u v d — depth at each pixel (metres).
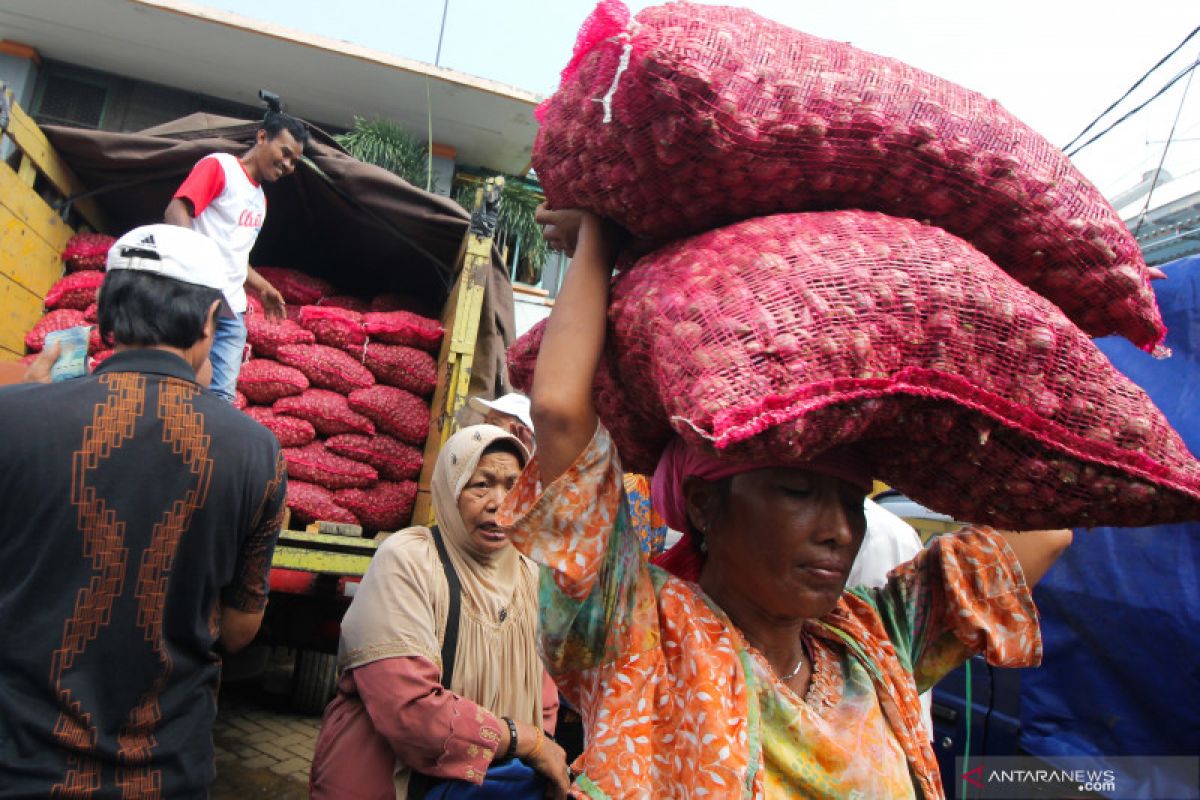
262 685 5.48
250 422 1.84
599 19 0.92
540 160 1.11
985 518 1.07
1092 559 2.90
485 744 1.87
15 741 1.47
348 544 3.61
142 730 1.60
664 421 1.12
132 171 4.53
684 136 0.91
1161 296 2.91
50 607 1.53
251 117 11.05
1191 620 2.59
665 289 0.92
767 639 1.10
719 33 0.93
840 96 0.94
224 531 1.72
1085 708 2.83
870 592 1.38
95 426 1.60
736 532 1.06
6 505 1.53
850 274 0.86
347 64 9.75
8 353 3.85
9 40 9.99
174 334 1.78
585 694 1.09
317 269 5.52
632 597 1.04
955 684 3.17
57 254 4.32
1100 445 0.91
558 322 1.04
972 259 0.93
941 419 0.91
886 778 1.05
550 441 0.99
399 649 1.95
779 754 1.00
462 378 4.05
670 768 0.98
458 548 2.21
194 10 9.04
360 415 4.20
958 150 0.96
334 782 1.94
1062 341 0.91
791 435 0.78
